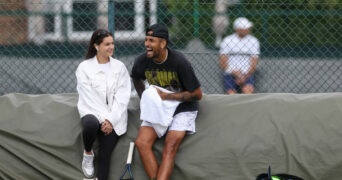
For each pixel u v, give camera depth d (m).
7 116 23.11
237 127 22.20
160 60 21.62
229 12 28.09
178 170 21.78
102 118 21.91
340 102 22.45
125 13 26.58
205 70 26.88
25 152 22.52
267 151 21.67
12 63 27.28
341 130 21.72
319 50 27.06
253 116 22.41
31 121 22.92
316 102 22.52
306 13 26.59
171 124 21.84
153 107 21.58
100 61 22.41
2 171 22.47
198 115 22.67
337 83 27.02
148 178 21.89
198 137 22.09
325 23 27.09
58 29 28.12
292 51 27.09
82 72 22.31
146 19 27.48
